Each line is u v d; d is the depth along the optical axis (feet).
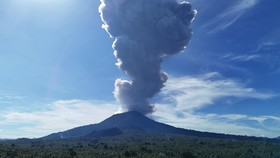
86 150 593.01
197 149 611.06
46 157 482.28
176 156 532.73
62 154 508.12
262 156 544.21
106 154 524.52
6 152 493.77
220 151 584.81
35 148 607.37
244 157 536.83
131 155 527.81
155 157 508.53
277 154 558.56
